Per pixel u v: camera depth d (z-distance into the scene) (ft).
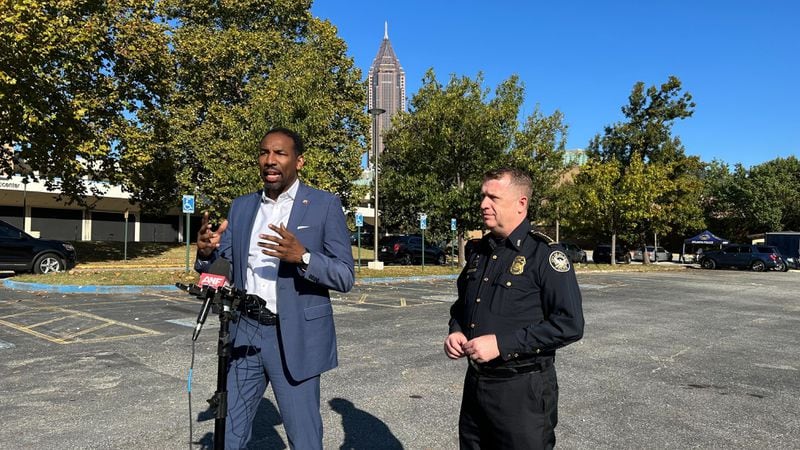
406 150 79.15
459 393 17.46
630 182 104.37
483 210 7.76
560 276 7.12
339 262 8.73
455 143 76.33
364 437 13.82
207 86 83.76
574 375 20.33
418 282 59.62
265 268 8.89
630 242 131.03
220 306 8.06
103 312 31.99
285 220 9.07
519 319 7.29
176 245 98.84
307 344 8.73
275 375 8.78
